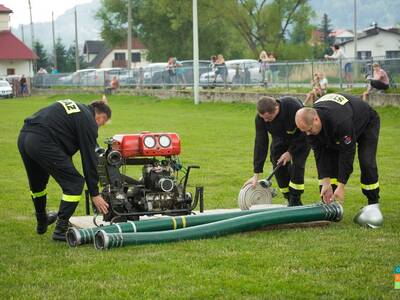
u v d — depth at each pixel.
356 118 9.82
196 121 31.16
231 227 9.30
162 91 46.38
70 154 9.30
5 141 24.97
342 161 9.59
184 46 90.81
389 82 30.17
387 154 19.03
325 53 93.94
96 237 8.78
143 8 91.12
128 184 9.85
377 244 8.73
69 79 63.12
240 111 35.72
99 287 7.12
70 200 9.22
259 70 39.00
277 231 9.66
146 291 6.95
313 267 7.70
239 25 75.69
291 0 75.06
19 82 65.75
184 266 7.81
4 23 90.31
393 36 87.69
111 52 121.44
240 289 6.98
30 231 10.27
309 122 9.39
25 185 15.18
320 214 9.80
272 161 11.16
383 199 12.52
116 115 35.78
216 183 15.03
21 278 7.53
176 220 9.39
